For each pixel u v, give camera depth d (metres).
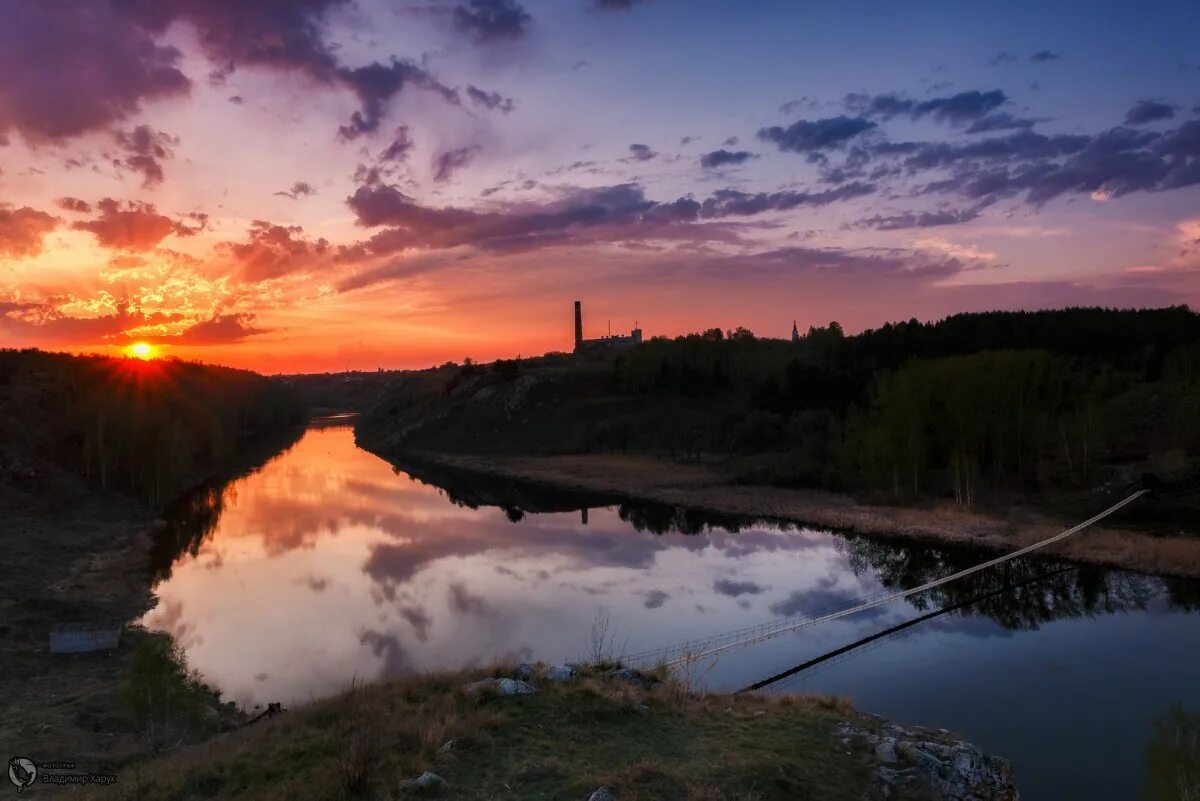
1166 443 70.12
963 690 29.58
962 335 123.81
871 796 15.28
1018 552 51.34
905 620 39.50
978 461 75.94
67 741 21.66
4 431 75.44
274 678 31.27
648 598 44.19
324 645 35.66
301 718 18.06
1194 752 13.92
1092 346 113.75
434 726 15.59
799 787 14.80
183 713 23.27
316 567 51.97
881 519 63.19
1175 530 53.84
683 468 99.00
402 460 132.50
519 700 17.62
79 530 59.22
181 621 39.50
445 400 167.88
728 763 15.23
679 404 136.50
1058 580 46.28
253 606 42.34
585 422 132.62
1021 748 24.06
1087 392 75.00
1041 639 36.25
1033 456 75.38
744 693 23.11
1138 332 115.25
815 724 18.42
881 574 49.72
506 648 35.09
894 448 71.69
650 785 13.73
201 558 54.81
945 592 44.66
